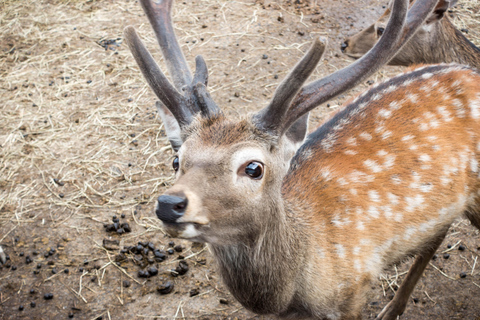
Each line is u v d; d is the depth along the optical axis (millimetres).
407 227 2922
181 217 1936
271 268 2449
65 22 6848
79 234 4086
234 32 6516
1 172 4668
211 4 7121
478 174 3074
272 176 2277
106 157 4809
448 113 3023
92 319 3494
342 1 7211
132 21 6824
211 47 6246
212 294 3635
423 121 2984
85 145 4949
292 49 6203
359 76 2385
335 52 6160
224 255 2439
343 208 2785
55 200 4383
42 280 3754
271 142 2264
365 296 2916
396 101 3080
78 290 3684
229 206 2105
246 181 2139
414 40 4805
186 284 3709
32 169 4695
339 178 2852
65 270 3809
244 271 2449
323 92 2365
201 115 2277
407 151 2920
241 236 2260
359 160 2916
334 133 3072
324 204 2764
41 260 3895
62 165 4727
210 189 2045
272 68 5879
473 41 6332
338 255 2719
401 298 3352
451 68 3221
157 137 5023
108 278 3762
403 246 2984
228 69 5867
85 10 7090
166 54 2627
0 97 5605
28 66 6078
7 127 5180
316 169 2887
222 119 2258
